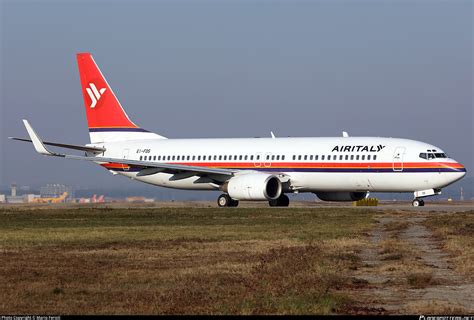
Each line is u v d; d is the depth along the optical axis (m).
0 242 66.81
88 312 33.62
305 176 126.19
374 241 65.81
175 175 135.00
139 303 35.56
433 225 81.81
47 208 137.75
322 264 48.19
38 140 132.25
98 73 147.88
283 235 71.38
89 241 67.38
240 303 35.12
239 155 133.12
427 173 118.06
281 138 132.12
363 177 121.81
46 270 47.72
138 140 145.00
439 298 37.25
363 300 36.78
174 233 75.56
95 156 147.75
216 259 52.78
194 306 34.75
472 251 54.53
